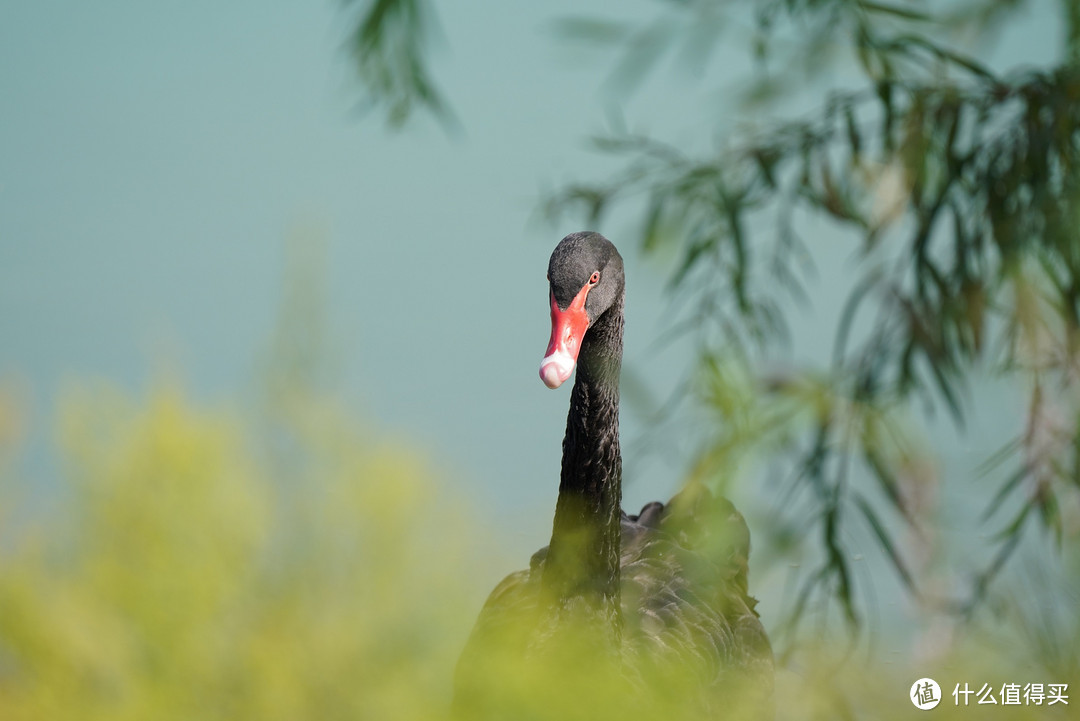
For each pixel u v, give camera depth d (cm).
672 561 922
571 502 830
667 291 663
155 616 341
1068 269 634
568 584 782
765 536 555
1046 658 582
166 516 355
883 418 611
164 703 335
